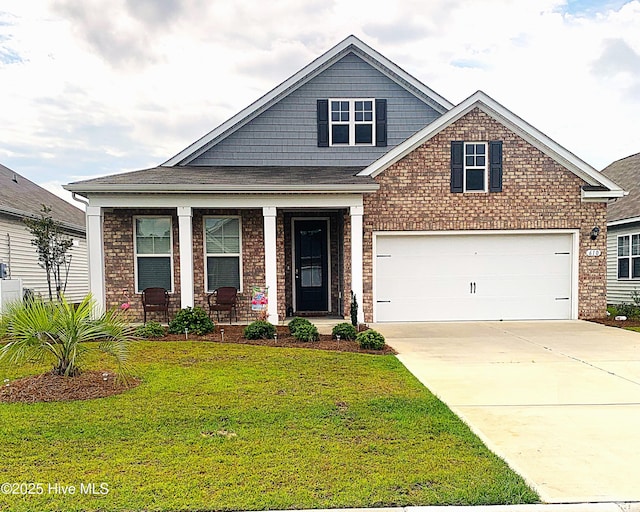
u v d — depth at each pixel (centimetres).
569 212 1237
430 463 380
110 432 443
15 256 1523
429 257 1245
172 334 1023
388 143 1420
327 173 1266
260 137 1405
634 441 440
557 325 1173
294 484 343
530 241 1253
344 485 342
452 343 942
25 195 1783
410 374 679
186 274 1107
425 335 1039
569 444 432
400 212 1220
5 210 1395
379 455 395
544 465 386
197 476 355
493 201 1229
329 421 477
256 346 885
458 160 1218
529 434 457
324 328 1123
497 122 1221
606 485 351
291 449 406
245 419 480
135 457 388
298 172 1284
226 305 1164
